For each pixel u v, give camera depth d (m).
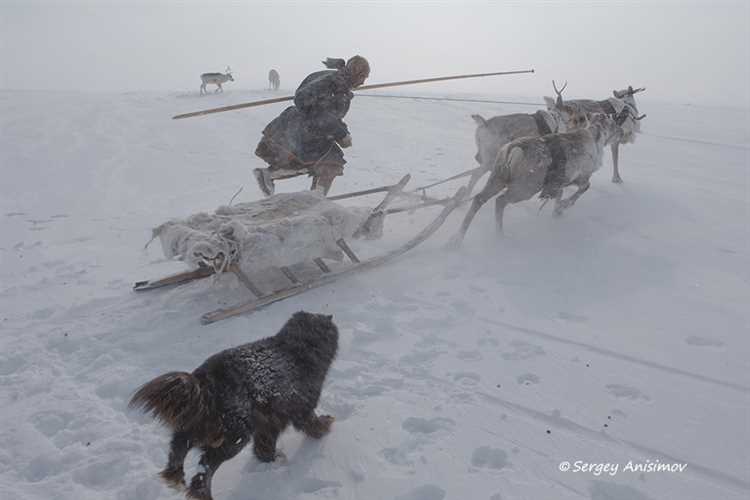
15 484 3.79
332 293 6.55
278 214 6.58
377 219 7.19
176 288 6.79
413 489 3.72
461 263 7.48
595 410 4.50
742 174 12.89
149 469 3.88
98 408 4.54
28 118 19.69
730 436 4.20
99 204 10.91
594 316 6.07
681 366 5.12
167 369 5.05
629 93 11.47
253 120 20.78
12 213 10.30
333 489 3.73
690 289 6.73
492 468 3.93
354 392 4.74
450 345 5.48
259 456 3.88
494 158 9.06
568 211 9.58
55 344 5.54
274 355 3.86
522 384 4.85
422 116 21.78
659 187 11.40
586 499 3.63
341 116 7.94
